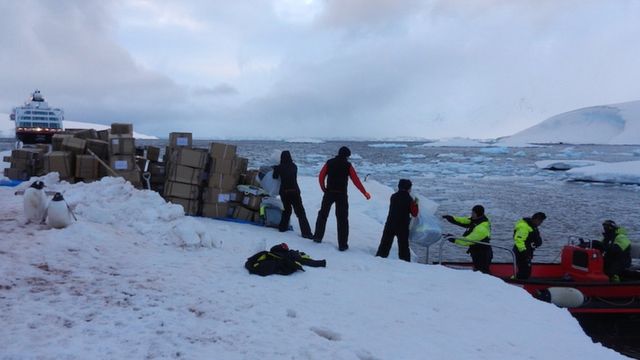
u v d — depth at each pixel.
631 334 8.16
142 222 7.46
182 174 9.64
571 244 9.79
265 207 9.97
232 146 9.98
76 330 3.68
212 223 9.30
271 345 3.79
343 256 7.68
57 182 9.52
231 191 10.05
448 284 6.19
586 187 45.66
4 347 3.27
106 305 4.30
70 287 4.68
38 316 3.87
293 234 9.41
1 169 17.69
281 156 9.41
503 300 5.66
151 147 10.48
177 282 5.21
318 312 4.73
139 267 5.66
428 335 4.39
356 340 4.12
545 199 34.00
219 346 3.68
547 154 134.12
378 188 17.52
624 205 31.36
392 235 8.38
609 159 111.81
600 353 4.28
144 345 3.54
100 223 7.26
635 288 8.38
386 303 5.21
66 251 5.79
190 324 4.04
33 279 4.77
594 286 8.25
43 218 6.88
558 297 7.93
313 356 3.64
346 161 8.38
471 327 4.70
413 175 54.31
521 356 4.08
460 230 19.50
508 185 45.31
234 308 4.57
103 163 9.43
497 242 17.75
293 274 6.03
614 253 8.90
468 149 170.25
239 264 6.32
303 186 17.30
